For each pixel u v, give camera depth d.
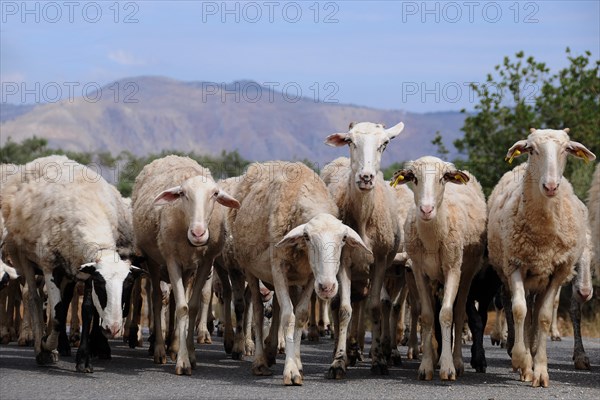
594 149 32.97
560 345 19.61
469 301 14.79
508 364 15.44
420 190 12.74
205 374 13.69
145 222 15.02
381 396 11.43
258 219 13.55
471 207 13.99
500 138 33.69
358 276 14.50
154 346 15.34
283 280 13.05
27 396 11.26
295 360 12.72
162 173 15.59
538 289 13.39
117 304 13.23
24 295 17.95
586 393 11.87
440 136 34.97
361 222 13.73
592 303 27.33
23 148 56.22
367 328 27.05
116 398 11.20
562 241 12.77
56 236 14.33
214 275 21.38
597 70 34.28
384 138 13.66
